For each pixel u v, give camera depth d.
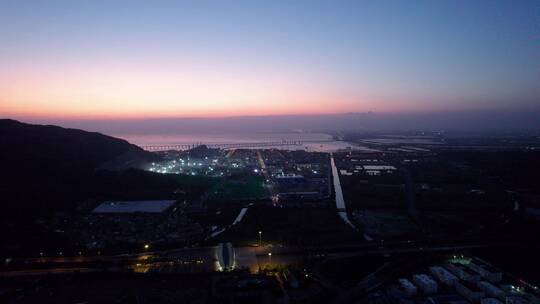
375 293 98.38
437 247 132.50
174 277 107.94
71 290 100.44
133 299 94.94
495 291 95.12
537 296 94.94
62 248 132.38
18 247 131.50
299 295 97.12
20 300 94.81
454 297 95.62
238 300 94.50
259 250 129.62
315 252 127.25
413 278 106.00
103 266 116.56
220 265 114.62
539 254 124.56
